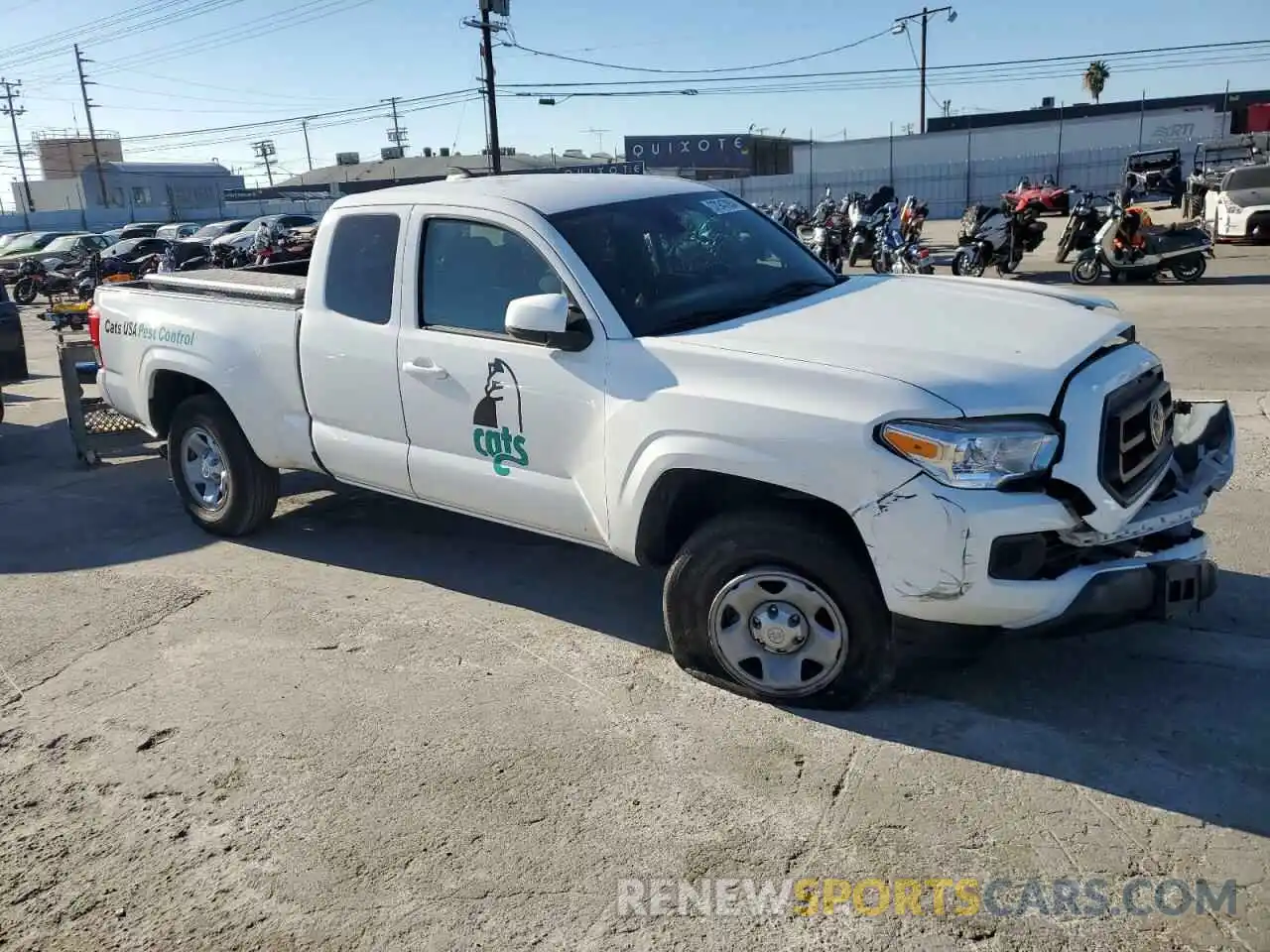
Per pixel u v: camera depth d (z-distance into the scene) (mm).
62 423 9664
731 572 3801
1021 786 3322
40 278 22734
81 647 4660
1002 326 3881
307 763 3650
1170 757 3447
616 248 4301
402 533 6020
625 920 2836
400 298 4715
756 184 46688
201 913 2949
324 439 5148
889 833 3129
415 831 3252
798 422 3502
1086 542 3436
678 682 4078
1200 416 4336
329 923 2885
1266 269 17000
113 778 3623
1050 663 4102
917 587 3400
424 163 65250
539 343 4074
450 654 4422
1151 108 66438
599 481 4074
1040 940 2688
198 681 4281
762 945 2727
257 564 5613
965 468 3297
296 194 59625
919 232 20516
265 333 5312
